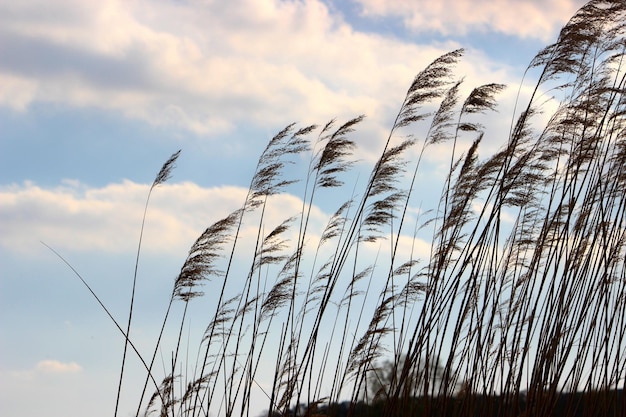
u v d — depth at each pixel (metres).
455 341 4.52
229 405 4.67
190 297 4.75
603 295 4.51
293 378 4.64
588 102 4.70
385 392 4.62
